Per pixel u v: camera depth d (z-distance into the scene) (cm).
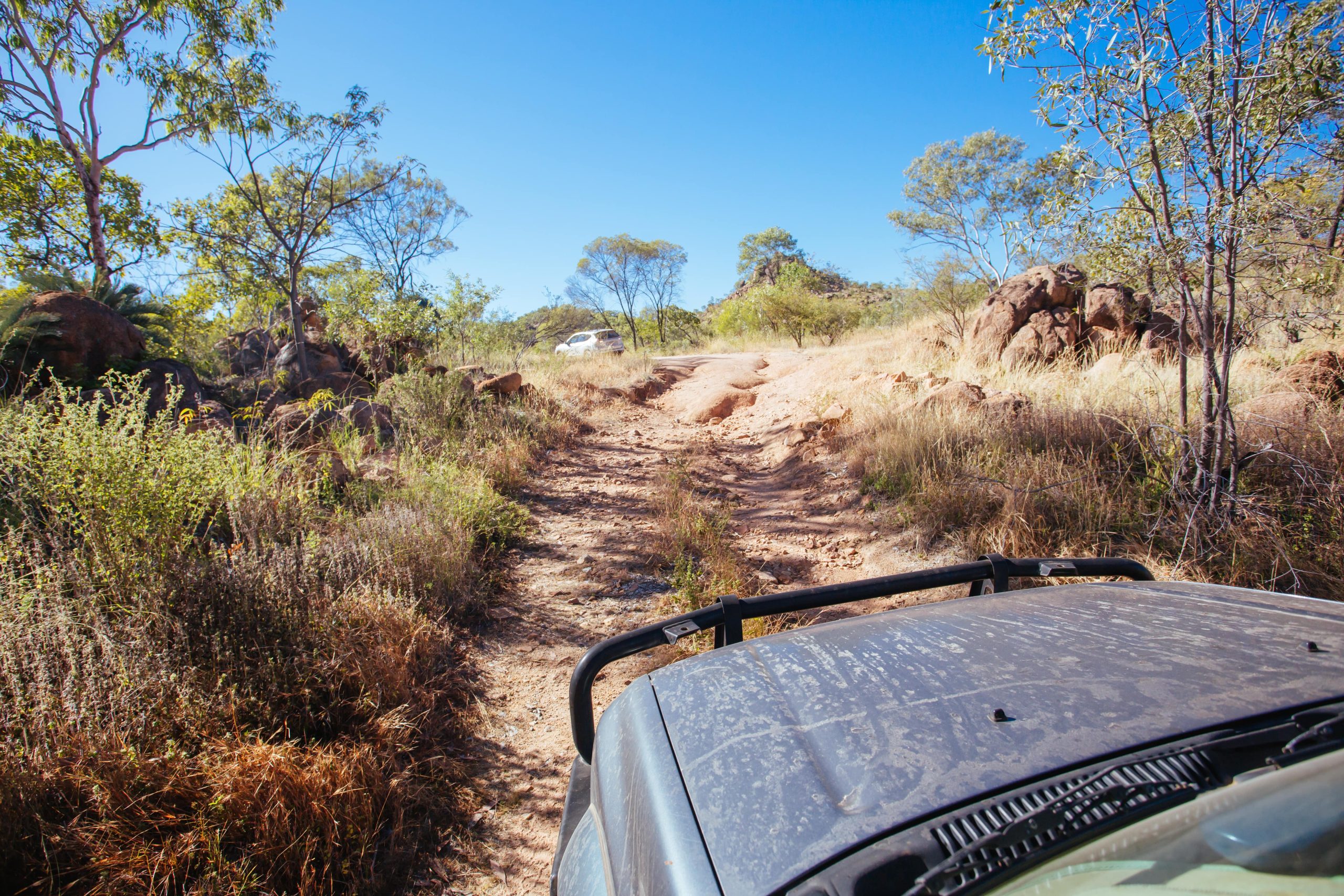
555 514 654
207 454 450
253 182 1119
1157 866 83
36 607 298
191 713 275
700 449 897
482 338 1458
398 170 1307
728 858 95
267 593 337
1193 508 418
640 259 3759
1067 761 102
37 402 502
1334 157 405
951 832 91
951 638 149
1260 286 452
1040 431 602
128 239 1291
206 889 216
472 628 428
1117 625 152
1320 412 497
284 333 1055
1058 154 472
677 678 145
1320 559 376
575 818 153
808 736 117
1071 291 950
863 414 799
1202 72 407
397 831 260
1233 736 105
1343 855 77
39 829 226
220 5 1105
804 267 2934
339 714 308
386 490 587
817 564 523
